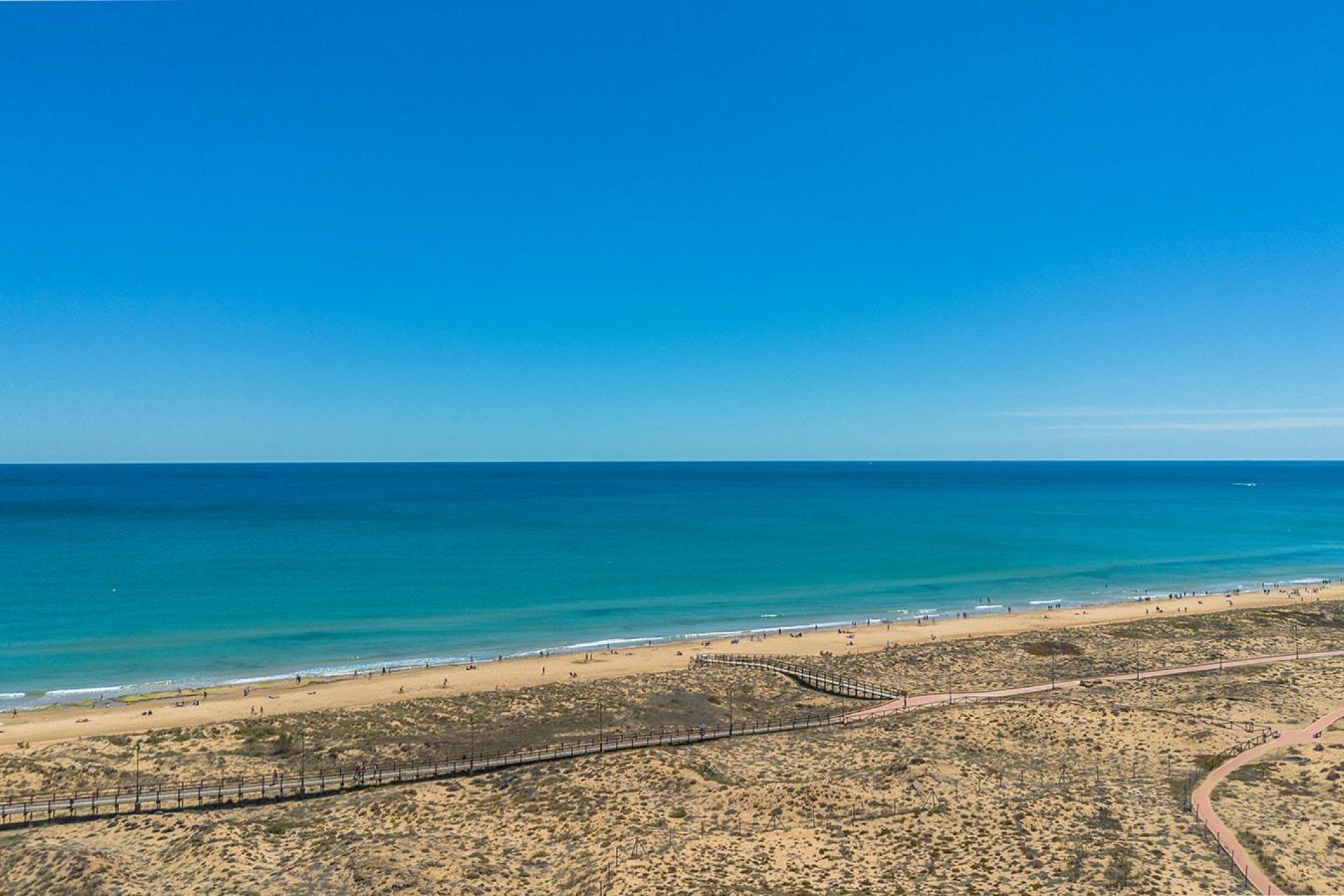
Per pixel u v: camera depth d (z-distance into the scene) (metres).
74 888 33.38
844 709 63.44
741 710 63.94
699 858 34.38
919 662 77.25
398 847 36.94
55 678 72.06
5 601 102.00
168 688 69.31
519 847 37.53
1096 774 44.41
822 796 40.84
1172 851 31.94
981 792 40.94
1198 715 54.47
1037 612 102.50
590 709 63.12
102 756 51.75
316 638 87.12
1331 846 31.83
